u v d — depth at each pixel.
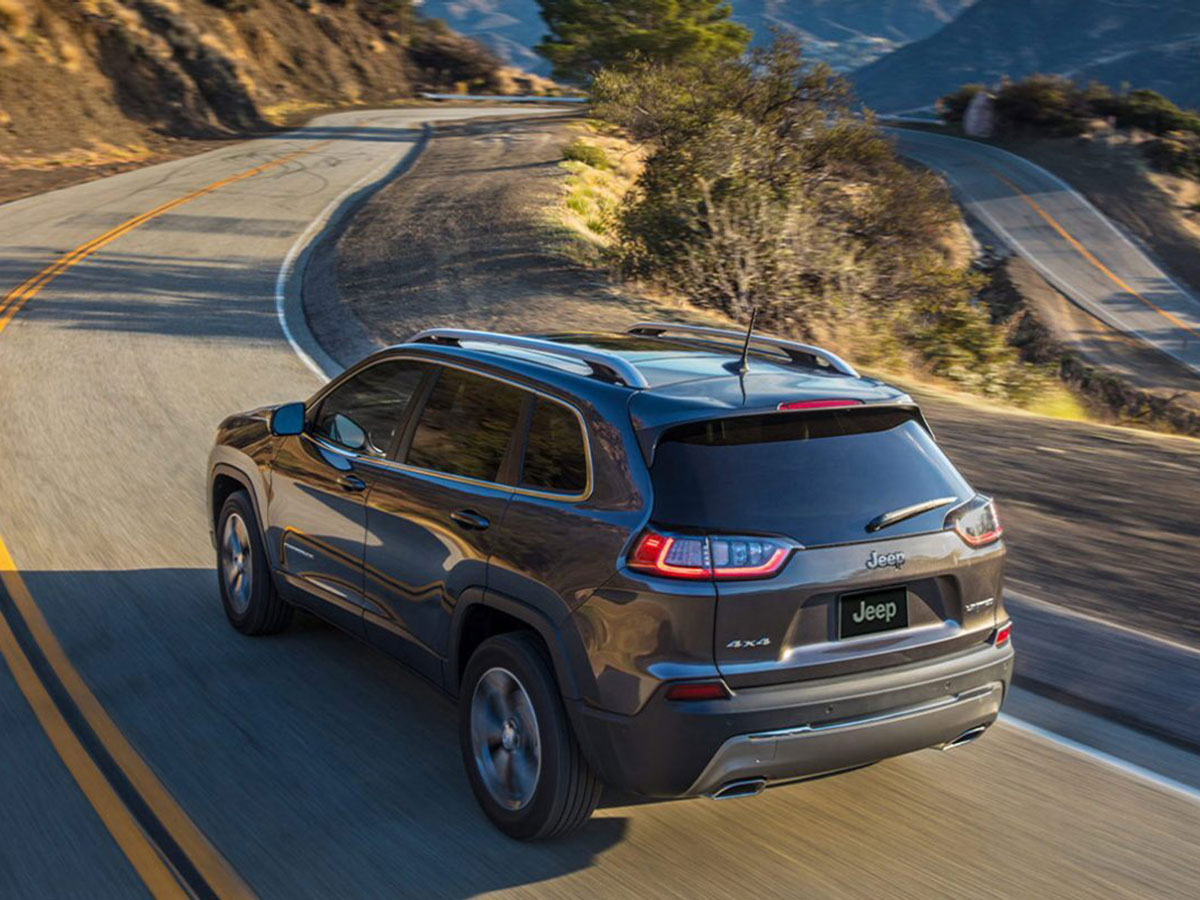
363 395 4.95
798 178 24.48
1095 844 3.94
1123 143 75.62
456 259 23.80
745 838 3.93
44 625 5.95
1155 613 6.38
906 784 4.38
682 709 3.36
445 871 3.67
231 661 5.48
